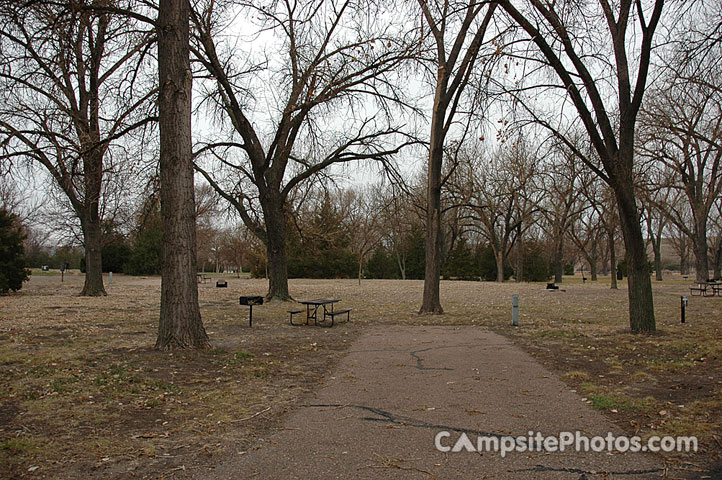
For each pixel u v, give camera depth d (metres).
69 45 10.98
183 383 6.91
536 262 53.88
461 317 15.62
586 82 11.25
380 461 4.20
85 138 16.06
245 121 19.72
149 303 20.75
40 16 10.46
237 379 7.21
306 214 48.59
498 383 6.96
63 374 7.24
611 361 8.41
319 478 3.86
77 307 18.77
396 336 11.66
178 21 9.09
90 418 5.35
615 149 11.35
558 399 6.12
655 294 26.86
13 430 4.93
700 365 7.86
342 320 15.04
